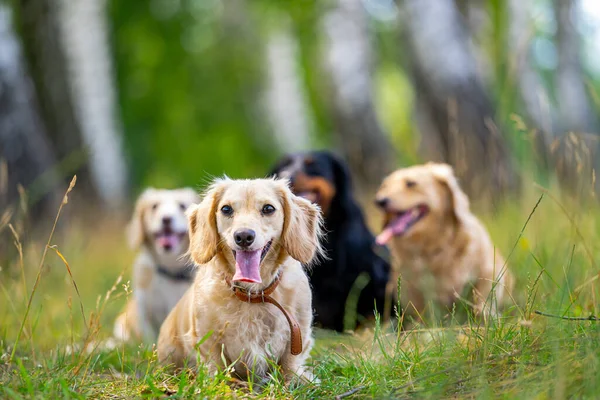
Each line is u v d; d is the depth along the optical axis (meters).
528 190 7.95
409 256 7.45
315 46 24.55
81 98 18.97
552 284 5.74
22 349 5.94
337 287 7.86
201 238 5.08
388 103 31.72
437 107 15.16
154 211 7.82
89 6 19.39
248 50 26.80
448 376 4.44
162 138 28.12
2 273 7.44
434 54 15.27
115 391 4.70
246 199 4.94
